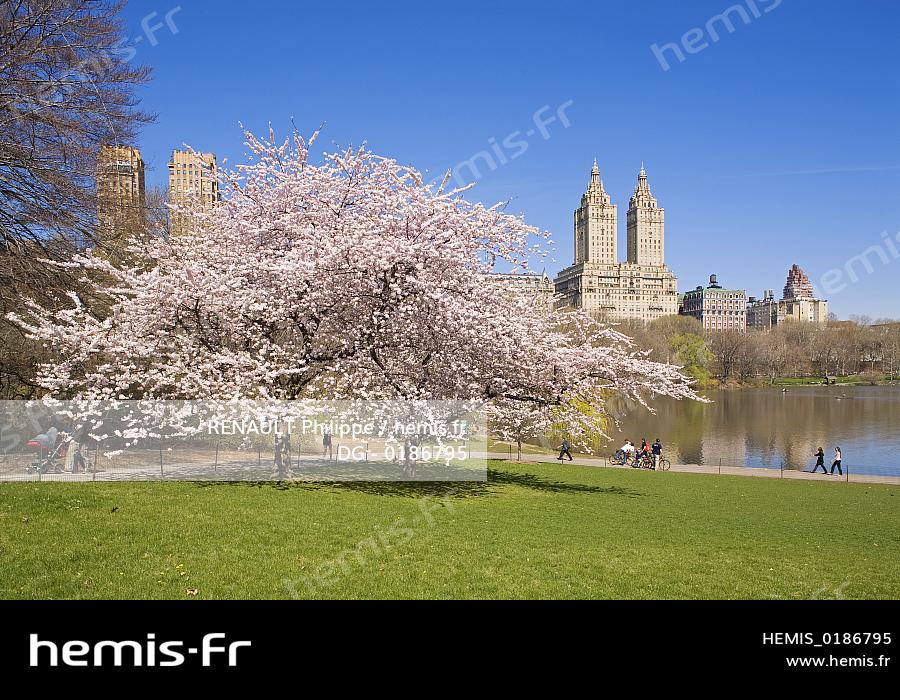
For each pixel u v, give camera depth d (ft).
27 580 28.63
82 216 62.90
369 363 58.54
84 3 57.93
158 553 32.86
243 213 60.08
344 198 60.59
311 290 55.21
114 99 60.85
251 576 30.42
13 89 54.24
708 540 45.93
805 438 165.48
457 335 55.98
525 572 33.17
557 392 63.67
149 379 56.39
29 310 59.31
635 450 108.37
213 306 53.36
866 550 45.88
